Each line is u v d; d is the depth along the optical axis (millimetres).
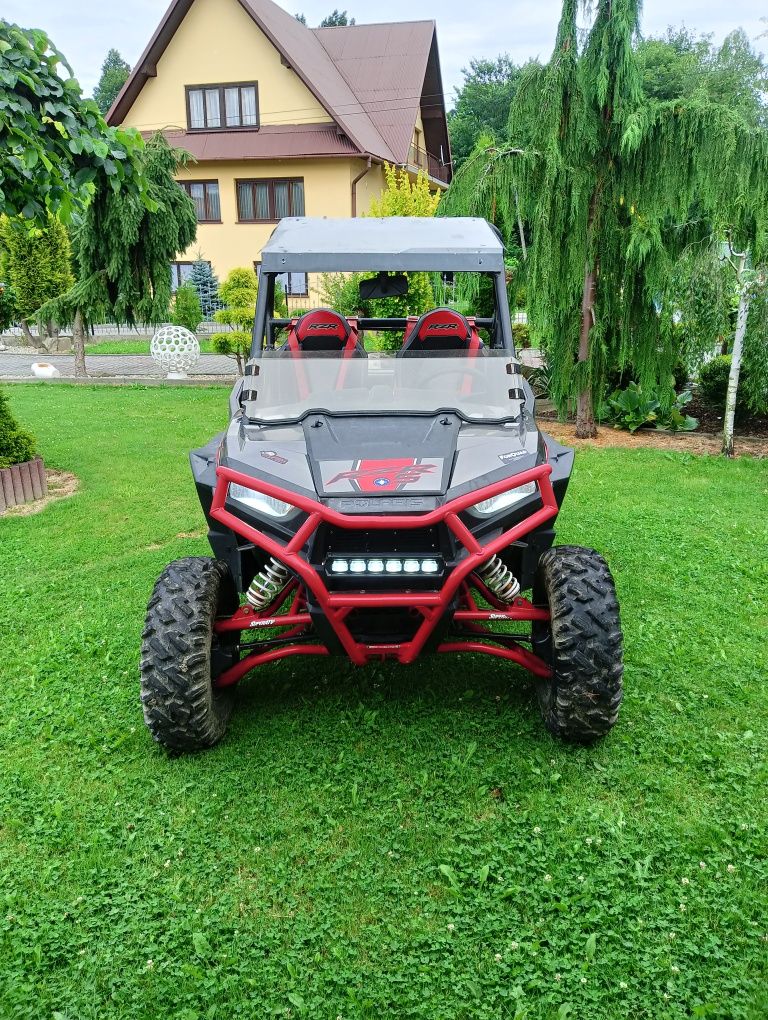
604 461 9016
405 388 3992
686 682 4160
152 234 16656
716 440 10172
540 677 3895
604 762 3498
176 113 27938
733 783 3336
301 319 4480
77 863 2967
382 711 3971
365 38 32062
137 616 5129
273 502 3410
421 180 16156
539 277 9391
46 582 5742
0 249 24922
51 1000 2438
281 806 3273
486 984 2455
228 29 26797
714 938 2576
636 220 9367
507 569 3822
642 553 6035
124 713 3994
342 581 3191
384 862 2953
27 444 8047
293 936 2648
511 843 3004
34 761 3605
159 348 17281
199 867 2951
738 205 8789
